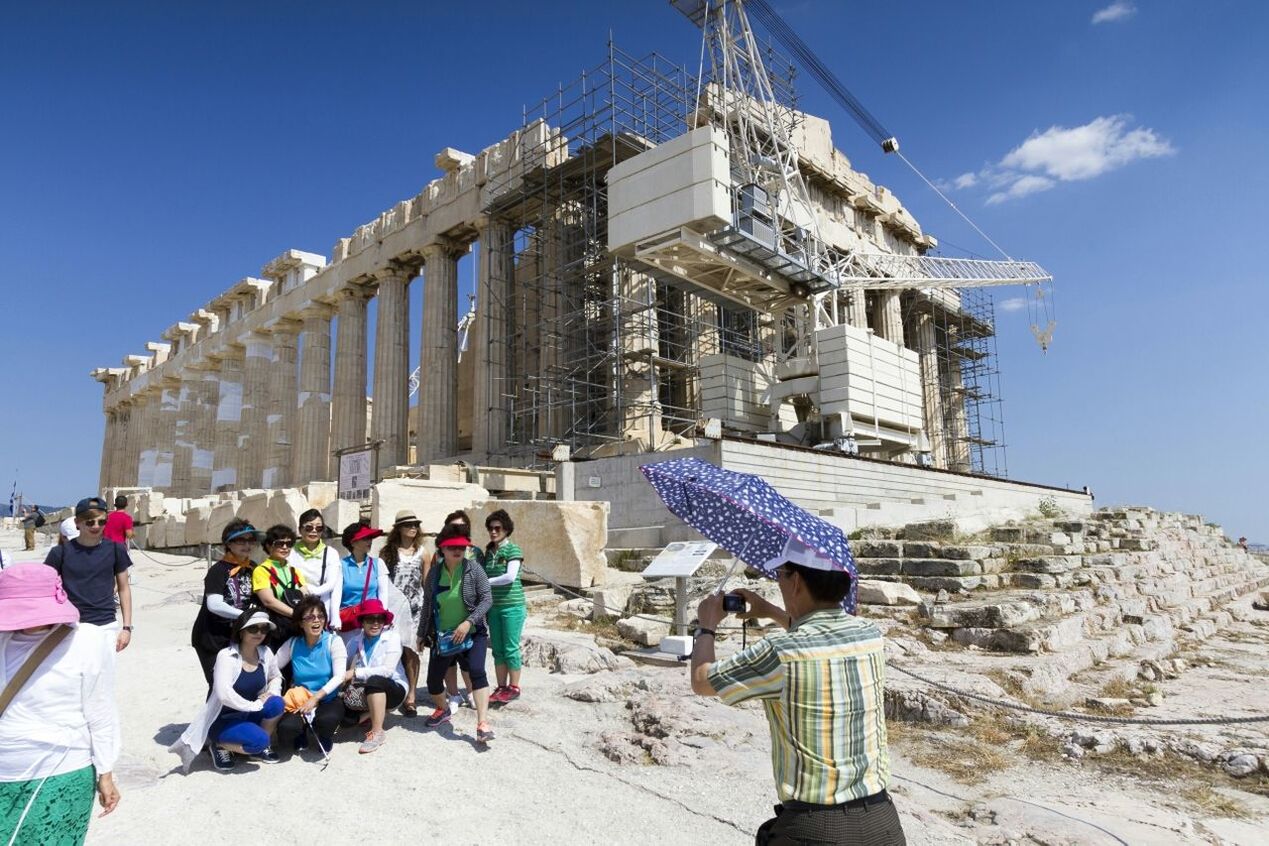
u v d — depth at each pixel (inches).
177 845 179.2
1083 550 588.4
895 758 252.5
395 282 1551.4
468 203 1374.3
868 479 830.5
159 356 2498.8
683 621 376.5
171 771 227.1
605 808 197.2
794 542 107.3
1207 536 1010.7
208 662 235.1
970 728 277.0
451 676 280.5
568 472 779.4
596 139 1127.6
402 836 183.8
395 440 1477.6
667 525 676.7
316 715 239.6
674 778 214.7
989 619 384.5
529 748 242.4
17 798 126.9
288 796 207.0
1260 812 215.3
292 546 247.9
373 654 255.9
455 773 222.8
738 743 238.1
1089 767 248.4
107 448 2839.6
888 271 1643.7
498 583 289.0
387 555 291.6
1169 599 580.1
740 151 1123.3
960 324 2069.4
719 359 1124.5
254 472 1883.6
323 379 1758.1
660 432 1171.9
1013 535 581.6
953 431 1988.2
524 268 1455.5
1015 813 200.4
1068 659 355.9
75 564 254.4
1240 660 443.2
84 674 135.6
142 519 1119.6
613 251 1024.2
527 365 1347.2
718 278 1102.4
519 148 1288.1
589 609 461.7
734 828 184.7
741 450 674.8
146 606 606.2
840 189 1581.0
